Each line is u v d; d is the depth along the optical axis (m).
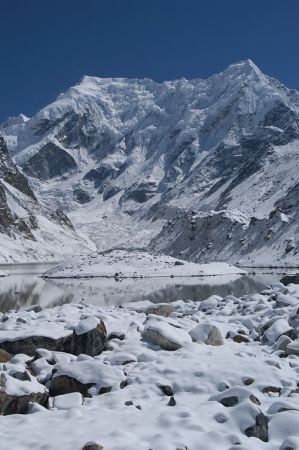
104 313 21.64
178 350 15.19
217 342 16.38
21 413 11.09
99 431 9.66
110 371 12.76
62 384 12.55
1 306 38.03
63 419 10.50
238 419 9.75
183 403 11.27
